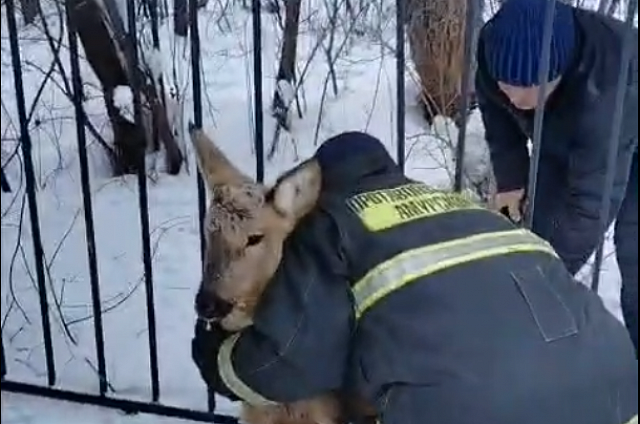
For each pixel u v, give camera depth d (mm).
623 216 1805
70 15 1706
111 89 2482
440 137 2414
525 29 1664
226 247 1343
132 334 2098
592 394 1205
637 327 1787
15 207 2545
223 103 2938
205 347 1402
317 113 2871
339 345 1252
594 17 1696
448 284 1195
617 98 1532
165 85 2766
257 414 1470
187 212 2580
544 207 1834
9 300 2191
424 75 2590
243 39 3010
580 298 1259
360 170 1336
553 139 1780
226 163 1406
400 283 1202
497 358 1175
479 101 1855
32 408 1893
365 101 2877
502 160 1892
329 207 1294
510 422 1169
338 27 2932
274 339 1257
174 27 2627
